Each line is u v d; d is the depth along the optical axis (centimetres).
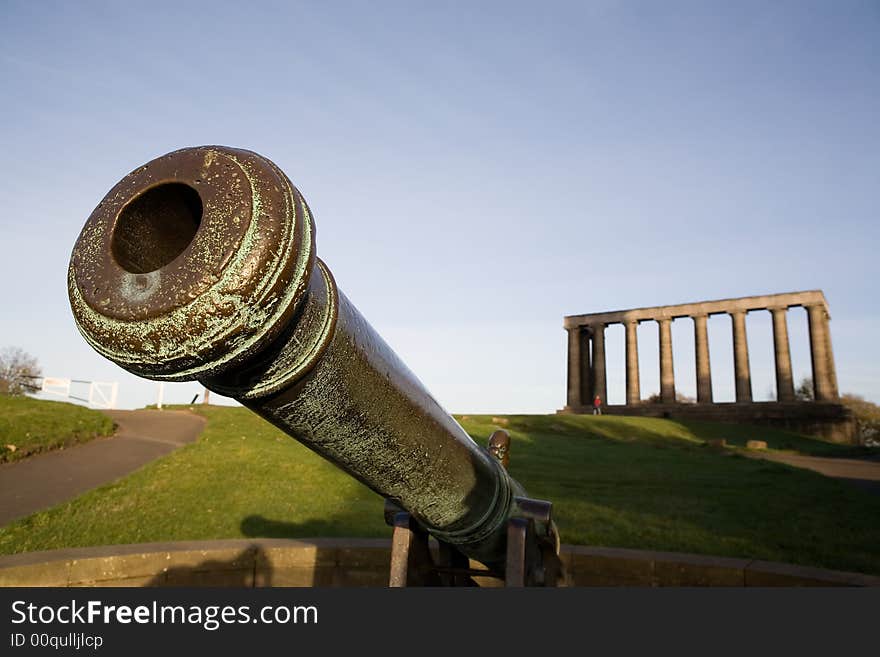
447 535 368
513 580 362
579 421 3631
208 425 1802
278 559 622
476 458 335
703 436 3419
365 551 636
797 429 5300
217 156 161
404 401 261
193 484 1029
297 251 157
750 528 838
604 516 902
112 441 1473
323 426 238
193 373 155
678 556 606
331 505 956
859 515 958
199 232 148
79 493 935
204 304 142
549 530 396
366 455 268
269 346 186
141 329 145
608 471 1543
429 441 286
